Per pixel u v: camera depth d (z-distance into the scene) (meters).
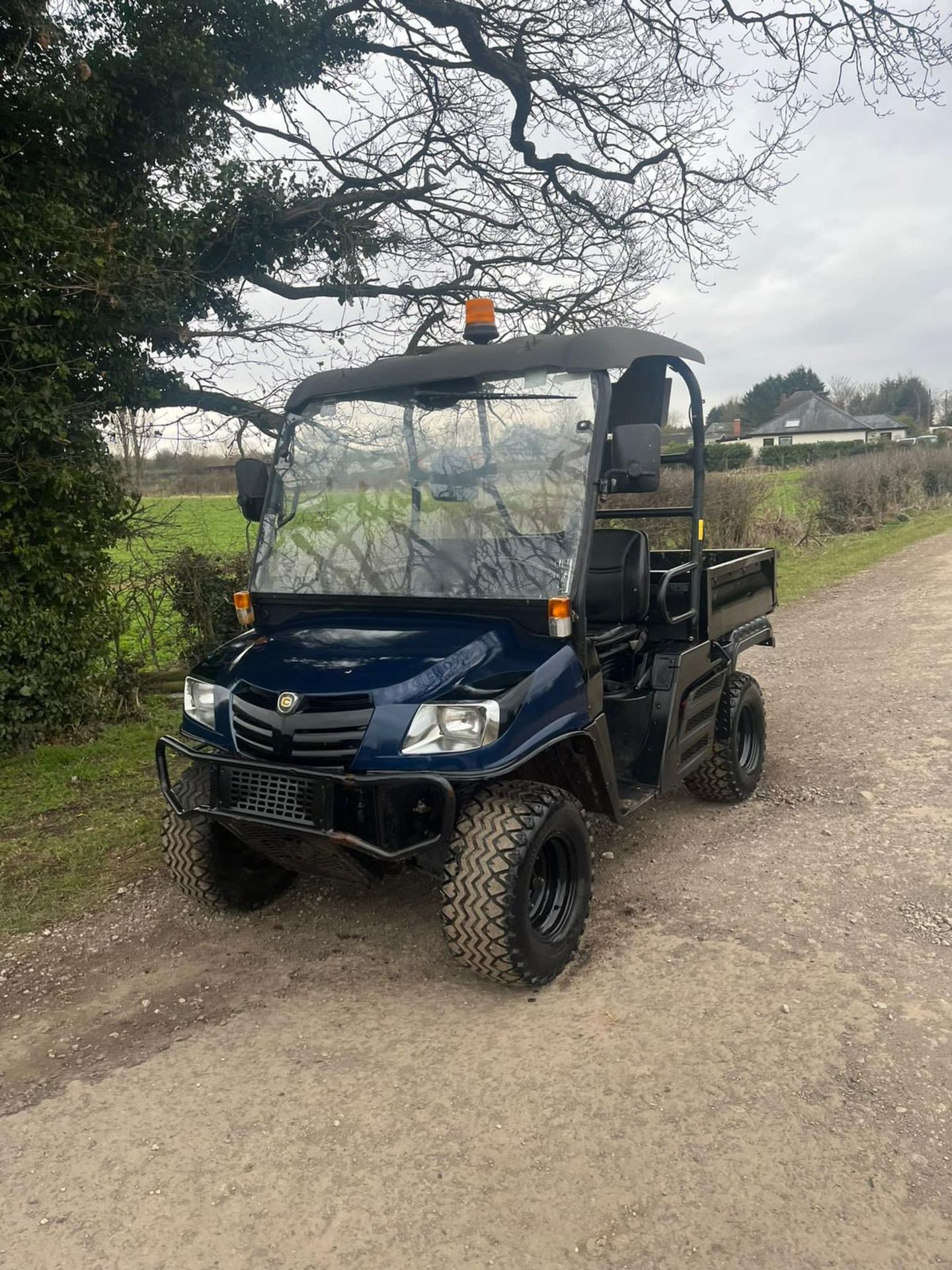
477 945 3.22
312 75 11.48
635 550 4.19
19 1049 3.22
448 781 3.04
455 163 12.78
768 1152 2.53
